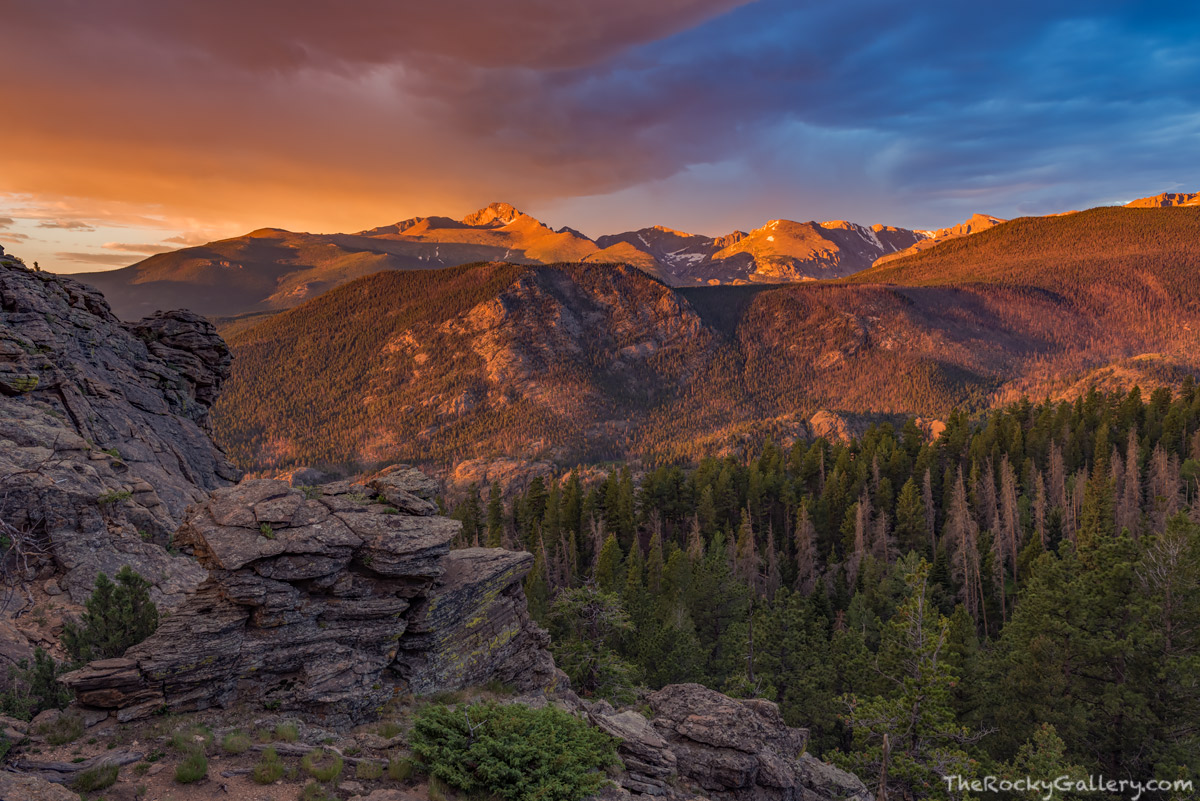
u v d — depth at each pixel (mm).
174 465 41312
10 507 24547
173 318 52938
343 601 19938
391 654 20281
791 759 24062
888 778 35469
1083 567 47875
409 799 14727
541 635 26078
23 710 15812
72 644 18031
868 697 47031
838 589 80812
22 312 39062
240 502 20094
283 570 18812
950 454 129125
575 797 15734
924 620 42781
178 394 49750
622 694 37625
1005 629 51156
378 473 24016
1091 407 135125
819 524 107688
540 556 86688
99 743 15203
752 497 116688
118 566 26156
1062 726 35969
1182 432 116312
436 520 22156
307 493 21672
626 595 66125
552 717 19016
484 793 15820
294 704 18172
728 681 50719
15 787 11508
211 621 18000
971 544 85500
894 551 93812
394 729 18391
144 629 18734
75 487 26672
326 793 14703
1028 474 115625
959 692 42062
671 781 19781
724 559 81750
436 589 21859
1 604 22141
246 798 14023
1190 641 35062
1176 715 33656
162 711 16719
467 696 21391
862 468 118375
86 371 41281
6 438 29172
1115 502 93062
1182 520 36938
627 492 109500
